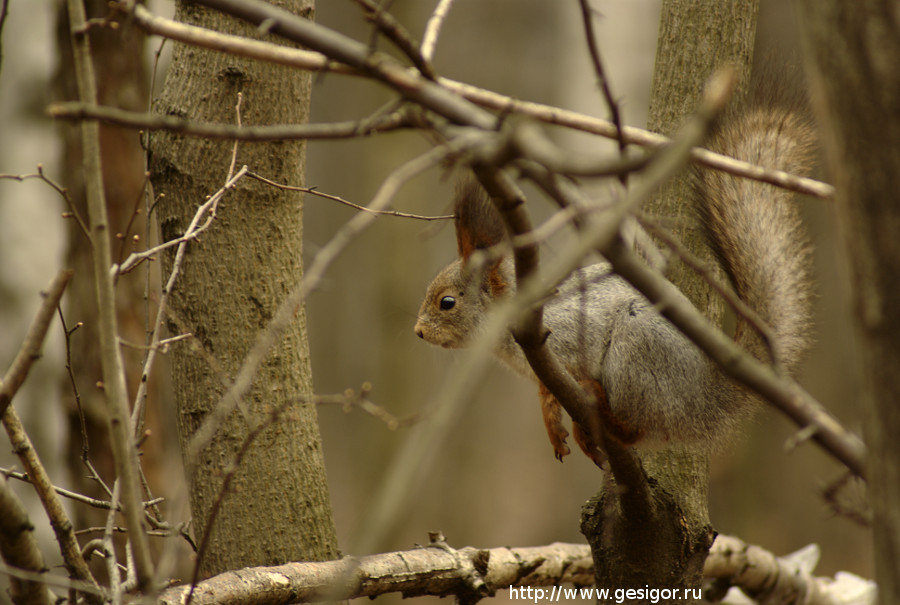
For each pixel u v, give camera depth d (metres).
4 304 14.61
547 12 23.94
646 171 3.33
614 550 7.27
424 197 23.53
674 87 8.10
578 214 3.44
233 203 7.13
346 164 23.83
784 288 7.66
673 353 7.94
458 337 9.26
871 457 3.26
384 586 6.70
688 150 2.85
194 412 7.13
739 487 21.08
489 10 23.92
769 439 21.11
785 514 20.89
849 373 20.08
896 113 3.05
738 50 8.02
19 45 14.90
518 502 23.72
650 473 7.79
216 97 7.09
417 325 9.36
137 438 5.81
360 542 2.66
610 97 3.71
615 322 8.25
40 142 15.02
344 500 22.95
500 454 23.94
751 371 3.46
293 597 6.10
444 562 7.13
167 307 6.47
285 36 3.63
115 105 11.59
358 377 23.39
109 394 4.00
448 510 23.30
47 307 4.52
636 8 21.72
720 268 7.78
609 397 8.12
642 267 3.52
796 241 7.69
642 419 7.96
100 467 10.94
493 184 4.06
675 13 8.20
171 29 3.82
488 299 9.16
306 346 7.49
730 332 13.85
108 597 4.99
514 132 3.10
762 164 7.27
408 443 2.88
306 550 7.12
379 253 23.23
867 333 3.21
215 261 7.11
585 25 3.70
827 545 20.69
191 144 7.10
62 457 13.01
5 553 4.61
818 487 3.95
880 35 3.06
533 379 8.90
